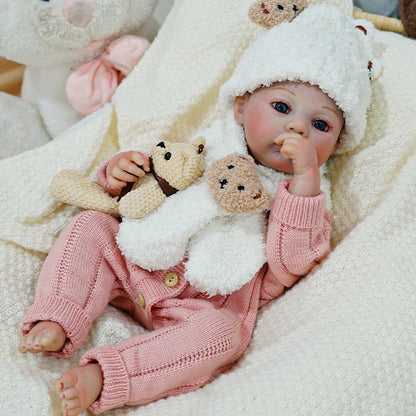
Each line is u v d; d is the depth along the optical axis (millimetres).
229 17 1187
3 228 1002
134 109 1144
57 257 941
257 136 972
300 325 905
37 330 853
